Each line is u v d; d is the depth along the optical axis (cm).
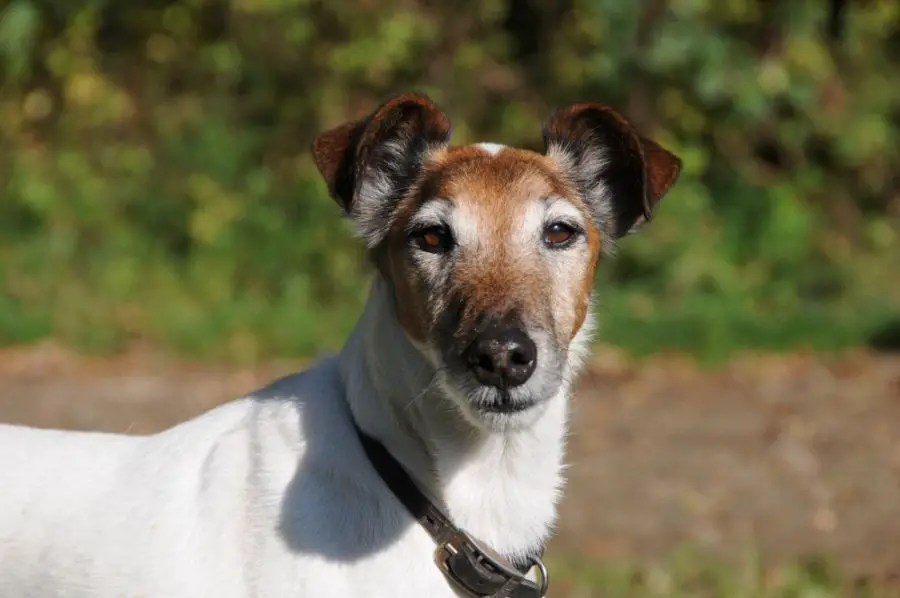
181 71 1608
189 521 465
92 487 479
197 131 1548
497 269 474
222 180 1512
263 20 1554
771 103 1597
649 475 992
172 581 457
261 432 474
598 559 819
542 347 460
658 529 884
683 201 1518
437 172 505
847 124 1638
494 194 488
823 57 1650
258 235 1466
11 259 1427
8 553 470
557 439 489
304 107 1560
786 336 1346
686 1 1571
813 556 827
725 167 1608
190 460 480
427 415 467
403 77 1598
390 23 1547
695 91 1578
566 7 1608
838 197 1647
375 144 504
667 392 1207
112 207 1495
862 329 1365
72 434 503
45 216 1477
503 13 1620
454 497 468
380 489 461
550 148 537
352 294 1426
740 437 1085
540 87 1605
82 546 466
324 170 494
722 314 1391
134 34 1620
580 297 501
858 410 1158
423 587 458
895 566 817
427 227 484
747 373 1266
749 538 868
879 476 1000
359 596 447
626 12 1574
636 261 1484
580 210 510
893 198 1695
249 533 457
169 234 1495
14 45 1566
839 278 1518
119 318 1348
